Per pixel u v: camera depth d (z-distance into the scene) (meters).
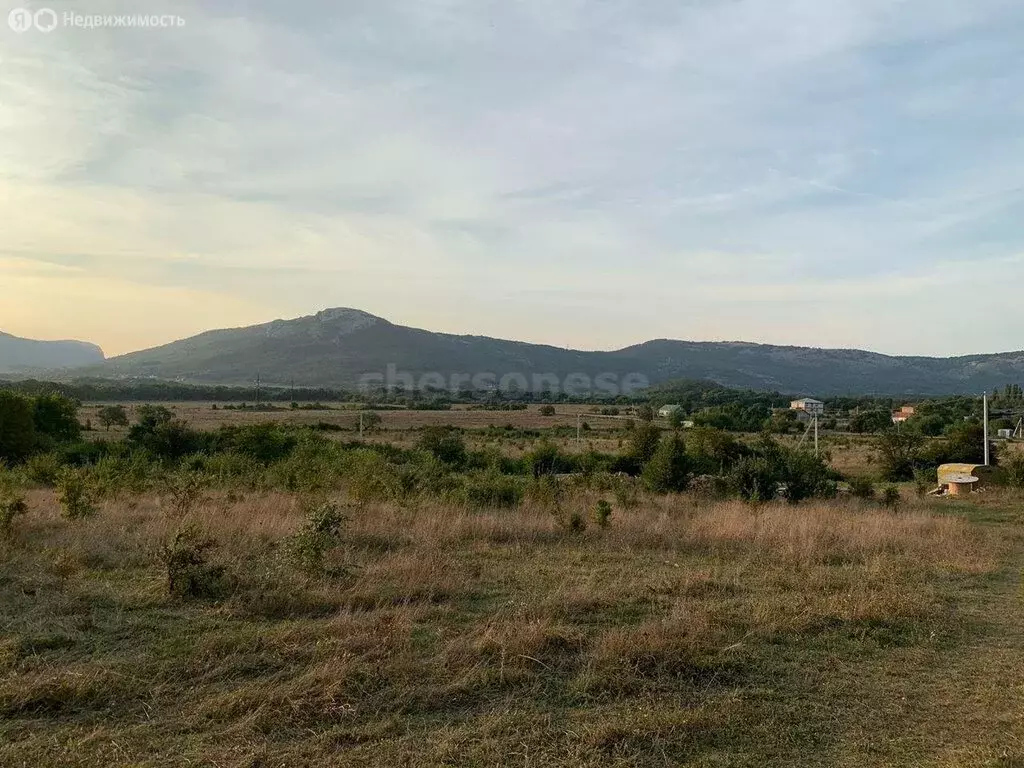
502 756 3.94
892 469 32.34
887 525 13.24
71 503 11.56
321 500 13.71
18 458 24.92
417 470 18.20
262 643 5.49
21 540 9.25
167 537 8.38
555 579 8.52
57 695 4.38
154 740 3.97
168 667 5.00
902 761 4.11
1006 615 7.52
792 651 6.02
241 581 7.31
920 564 10.13
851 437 59.22
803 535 11.65
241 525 10.53
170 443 26.61
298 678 4.80
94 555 8.60
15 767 3.62
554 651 5.64
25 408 25.42
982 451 31.56
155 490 15.86
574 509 14.76
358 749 3.97
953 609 7.69
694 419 65.50
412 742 4.08
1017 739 4.41
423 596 7.32
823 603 7.40
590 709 4.64
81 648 5.39
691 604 7.29
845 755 4.18
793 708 4.84
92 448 26.88
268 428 27.36
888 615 7.04
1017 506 19.78
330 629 5.88
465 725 4.33
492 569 9.01
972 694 5.18
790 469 20.03
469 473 24.14
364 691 4.68
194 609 6.54
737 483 19.59
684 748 4.19
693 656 5.54
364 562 8.70
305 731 4.15
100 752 3.80
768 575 9.02
